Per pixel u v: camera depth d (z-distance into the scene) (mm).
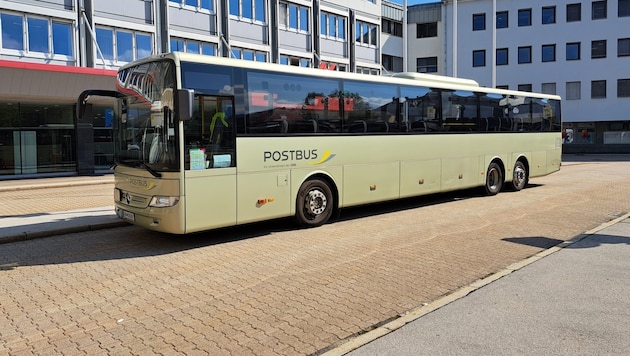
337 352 4082
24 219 10688
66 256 7758
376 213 11625
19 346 4363
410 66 48844
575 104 45750
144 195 8164
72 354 4176
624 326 4551
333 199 10312
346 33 34719
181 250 8062
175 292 5859
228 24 26547
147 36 23656
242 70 8555
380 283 6047
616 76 44406
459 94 13195
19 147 22031
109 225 10062
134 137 8469
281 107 9141
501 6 47344
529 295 5445
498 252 7551
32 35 20312
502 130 14711
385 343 4242
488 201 13359
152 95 8070
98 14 21859
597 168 26312
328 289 5840
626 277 6078
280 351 4148
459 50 48344
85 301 5582
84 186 19094
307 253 7699
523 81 47094
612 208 11844
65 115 23078
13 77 19359
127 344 4359
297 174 9406
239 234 9297
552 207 12078
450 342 4242
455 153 13047
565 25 45625
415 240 8516
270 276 6453
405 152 11609
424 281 6105
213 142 8125
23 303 5539
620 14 44031
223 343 4336
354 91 10477
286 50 30047
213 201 8117
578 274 6223
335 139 10070
